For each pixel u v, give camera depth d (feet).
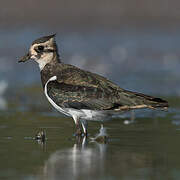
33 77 85.40
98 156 41.32
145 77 84.74
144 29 113.60
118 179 35.09
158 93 73.41
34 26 112.47
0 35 107.96
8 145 45.24
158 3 119.75
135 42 106.42
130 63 94.43
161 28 114.01
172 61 95.45
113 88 48.37
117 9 119.96
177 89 75.97
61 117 59.26
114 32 112.37
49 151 43.04
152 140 47.09
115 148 44.19
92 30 112.37
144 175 36.01
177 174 36.24
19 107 65.62
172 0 119.44
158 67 92.12
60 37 108.99
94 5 120.98
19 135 49.52
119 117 59.41
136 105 47.01
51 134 50.26
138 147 44.45
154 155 41.47
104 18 117.39
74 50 101.04
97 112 48.52
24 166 38.32
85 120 50.06
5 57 95.20
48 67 52.03
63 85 49.67
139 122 56.34
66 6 118.73
